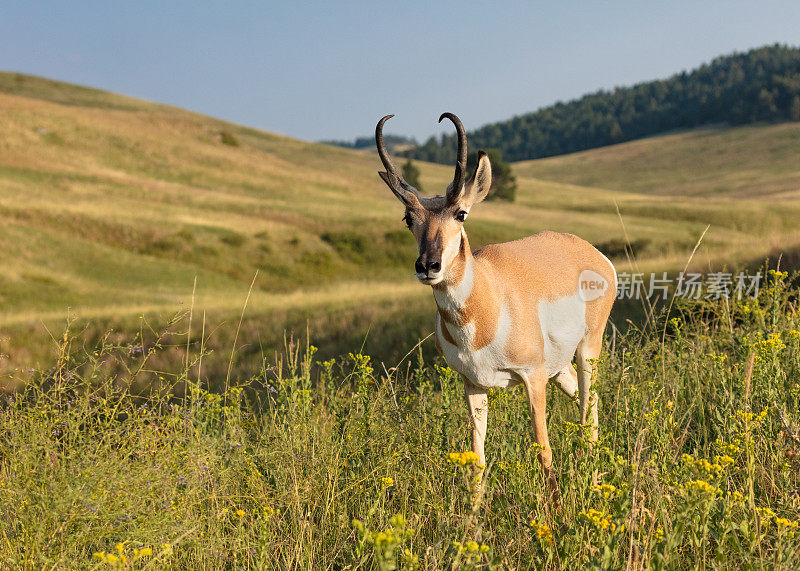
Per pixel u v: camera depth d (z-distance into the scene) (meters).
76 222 44.31
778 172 124.00
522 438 5.29
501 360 5.17
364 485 4.95
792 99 181.38
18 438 4.00
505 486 4.50
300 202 65.81
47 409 4.17
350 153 118.38
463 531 3.76
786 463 4.19
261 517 4.33
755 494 4.41
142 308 26.44
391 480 4.08
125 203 51.94
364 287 34.22
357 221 53.81
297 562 3.97
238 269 43.12
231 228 48.84
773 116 184.88
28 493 3.85
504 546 3.80
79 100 116.31
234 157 80.50
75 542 3.72
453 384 6.39
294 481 4.63
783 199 84.81
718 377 5.76
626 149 181.12
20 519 3.88
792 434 4.34
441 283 4.97
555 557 3.62
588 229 53.66
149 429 4.38
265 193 68.50
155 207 52.09
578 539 3.44
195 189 62.75
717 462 3.69
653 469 4.01
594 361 5.57
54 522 3.72
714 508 3.73
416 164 120.69
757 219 58.81
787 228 55.69
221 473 4.70
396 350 14.52
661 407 5.07
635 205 70.12
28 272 35.19
